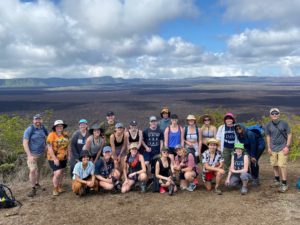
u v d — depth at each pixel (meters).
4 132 9.77
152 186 5.78
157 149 6.16
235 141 5.94
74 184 5.53
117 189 5.80
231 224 4.30
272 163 5.71
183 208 4.91
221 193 5.49
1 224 4.52
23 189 6.14
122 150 5.96
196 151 6.05
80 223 4.50
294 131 8.62
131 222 4.48
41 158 5.88
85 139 5.97
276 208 4.77
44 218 4.69
